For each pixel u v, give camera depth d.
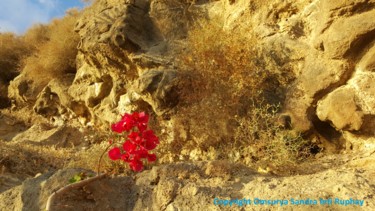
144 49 6.45
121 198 3.35
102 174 3.45
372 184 2.77
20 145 6.75
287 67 4.90
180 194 3.10
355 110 3.84
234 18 5.96
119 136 4.45
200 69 5.07
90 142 7.62
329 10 4.17
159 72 5.72
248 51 5.01
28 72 10.07
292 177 3.18
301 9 5.25
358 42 3.95
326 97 4.21
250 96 4.77
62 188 3.15
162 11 6.98
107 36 6.51
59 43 9.20
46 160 6.02
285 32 5.19
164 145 5.26
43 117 9.64
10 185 4.73
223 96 4.74
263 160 3.99
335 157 3.99
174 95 5.44
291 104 4.50
